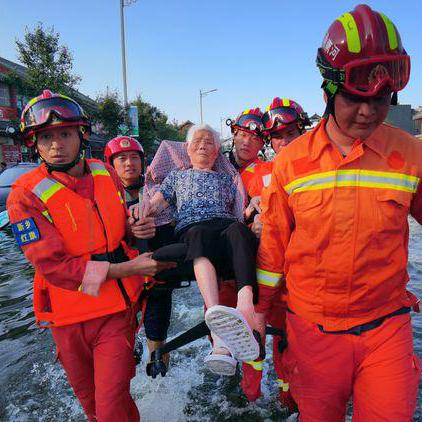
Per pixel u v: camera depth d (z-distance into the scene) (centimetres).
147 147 3303
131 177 403
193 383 351
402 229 183
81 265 228
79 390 261
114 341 243
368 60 160
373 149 177
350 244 179
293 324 209
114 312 245
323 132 185
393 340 187
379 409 181
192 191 291
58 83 1933
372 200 176
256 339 209
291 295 209
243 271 221
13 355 399
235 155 362
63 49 1953
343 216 179
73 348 248
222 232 241
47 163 242
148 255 243
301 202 187
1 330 454
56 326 245
